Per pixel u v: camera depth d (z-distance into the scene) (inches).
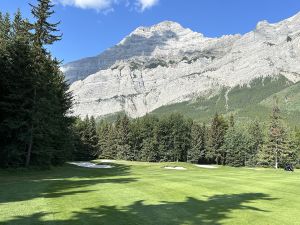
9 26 1811.0
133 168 2440.9
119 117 4886.8
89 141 4306.1
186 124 4746.6
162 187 908.0
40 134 1578.5
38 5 1662.2
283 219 577.6
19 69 1551.4
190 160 4665.4
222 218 571.8
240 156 4483.3
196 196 782.5
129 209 617.0
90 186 906.1
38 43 1664.6
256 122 4867.1
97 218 538.9
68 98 2103.8
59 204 637.3
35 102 1544.0
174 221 541.0
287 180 1197.1
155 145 4709.6
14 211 569.9
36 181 1034.1
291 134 4554.6
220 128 4707.2
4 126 1533.0
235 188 934.4
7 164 1539.1
